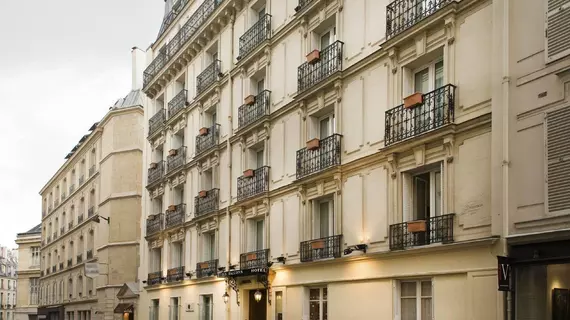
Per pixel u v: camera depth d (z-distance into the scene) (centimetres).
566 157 1045
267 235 2047
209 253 2575
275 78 2102
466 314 1217
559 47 1073
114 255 3678
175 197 2969
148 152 3397
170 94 3167
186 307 2664
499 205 1156
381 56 1543
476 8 1274
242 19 2397
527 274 1095
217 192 2448
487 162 1212
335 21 1819
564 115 1055
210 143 2548
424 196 1426
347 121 1672
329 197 1778
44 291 5762
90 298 4112
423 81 1458
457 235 1269
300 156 1861
